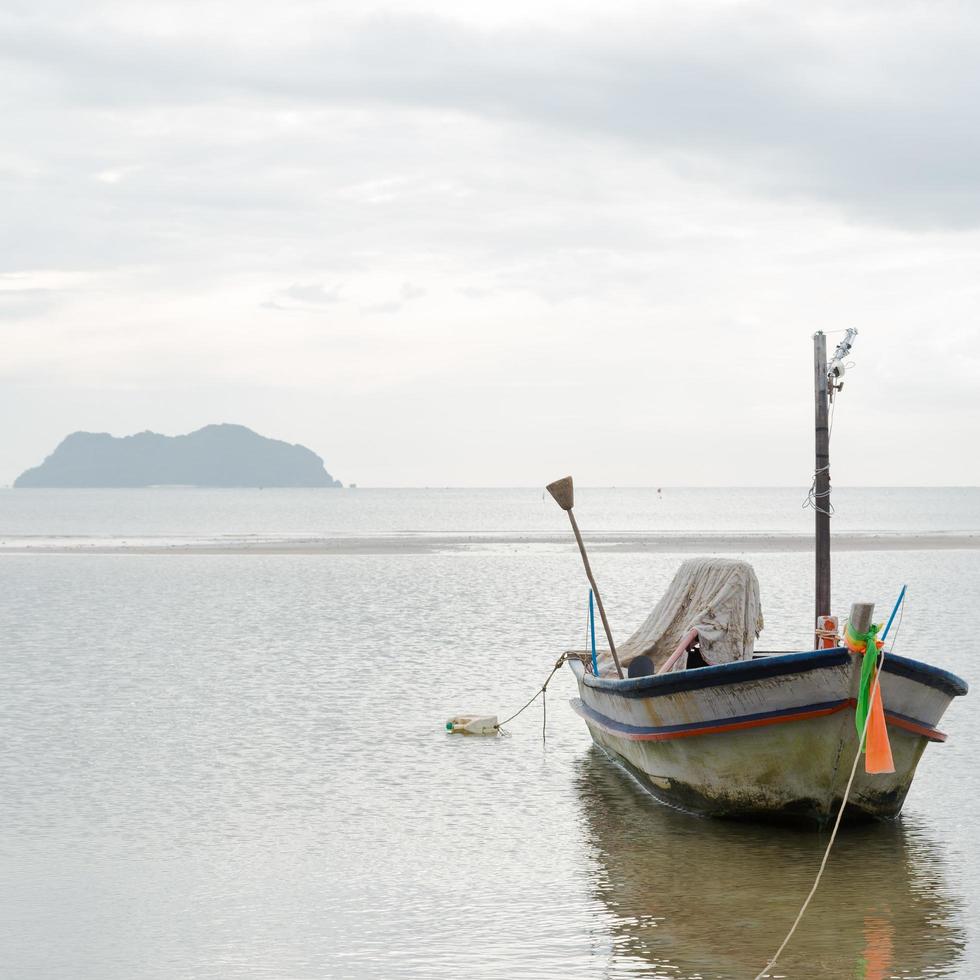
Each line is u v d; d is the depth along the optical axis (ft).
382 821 45.29
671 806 47.50
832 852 41.42
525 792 49.98
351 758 55.62
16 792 49.06
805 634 99.35
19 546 241.76
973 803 48.06
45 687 74.33
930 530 361.10
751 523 430.61
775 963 31.27
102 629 104.94
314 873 39.06
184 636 100.37
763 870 39.42
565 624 109.60
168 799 48.19
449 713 66.69
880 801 43.34
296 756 55.88
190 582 156.66
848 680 39.68
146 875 38.81
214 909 35.68
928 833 43.83
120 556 210.59
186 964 31.40
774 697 41.04
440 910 35.55
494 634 102.22
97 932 33.73
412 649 92.68
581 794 49.73
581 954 31.96
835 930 33.68
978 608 122.72
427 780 51.80
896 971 30.73
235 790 49.70
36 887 37.65
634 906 35.78
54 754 55.83
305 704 68.80
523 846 42.22
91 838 42.86
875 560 206.80
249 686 74.90
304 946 32.65
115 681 76.79
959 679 42.52
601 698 51.62
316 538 287.48
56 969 31.07
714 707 42.24
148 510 636.48
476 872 39.27
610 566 189.98
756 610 51.06
